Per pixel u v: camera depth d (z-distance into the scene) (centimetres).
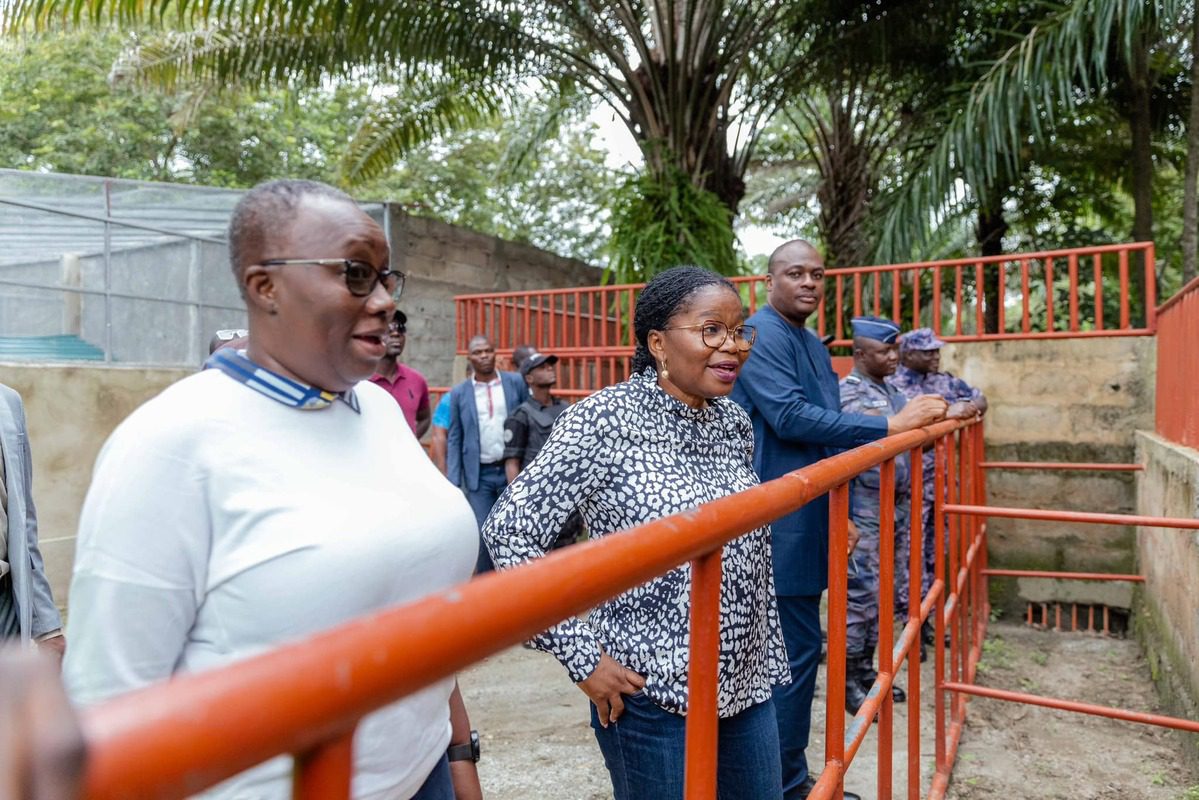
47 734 32
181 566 105
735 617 177
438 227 1119
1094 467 609
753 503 119
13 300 984
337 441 120
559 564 71
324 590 107
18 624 209
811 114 1309
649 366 197
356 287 115
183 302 863
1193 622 376
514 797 335
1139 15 658
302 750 50
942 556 321
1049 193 1177
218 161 1542
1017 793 352
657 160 964
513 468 582
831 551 173
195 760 40
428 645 54
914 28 913
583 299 1375
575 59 980
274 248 113
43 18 716
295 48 891
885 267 689
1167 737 409
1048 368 643
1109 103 1009
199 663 108
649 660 173
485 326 888
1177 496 426
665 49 962
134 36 1112
